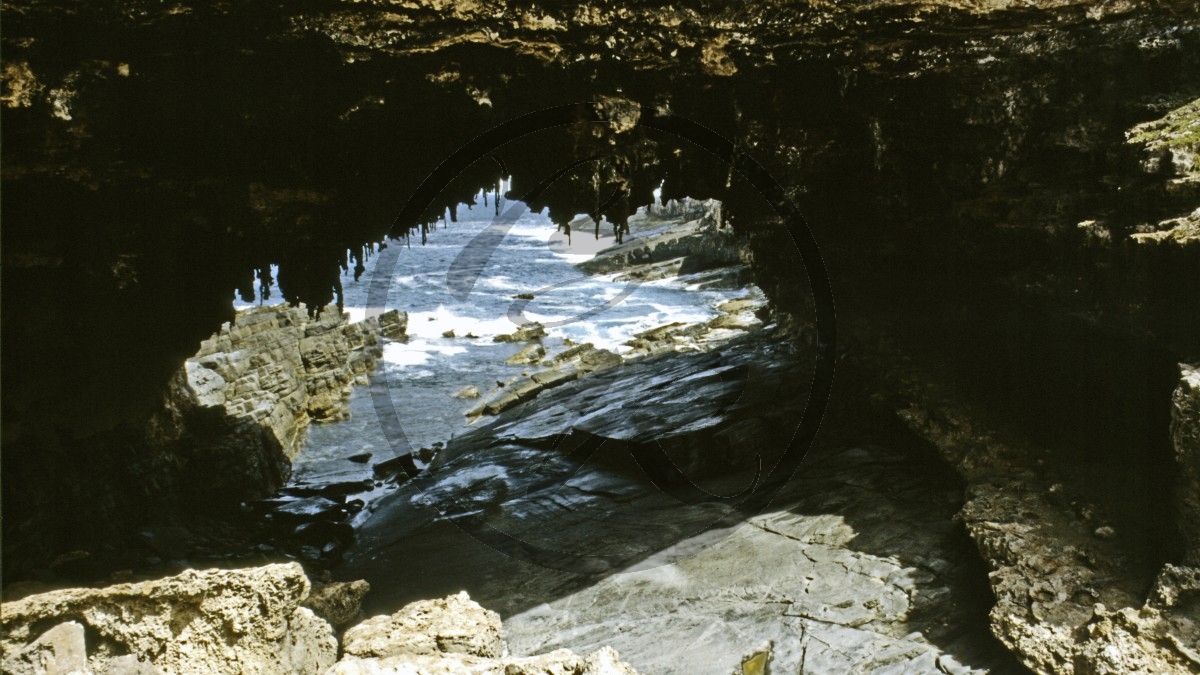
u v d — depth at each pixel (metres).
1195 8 10.95
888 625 9.92
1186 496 8.70
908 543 11.52
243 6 9.02
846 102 12.01
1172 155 10.11
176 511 15.07
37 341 10.97
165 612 5.66
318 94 9.96
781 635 9.87
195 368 18.80
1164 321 9.77
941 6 11.01
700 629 10.18
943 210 13.70
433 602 7.14
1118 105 11.65
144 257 11.03
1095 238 10.81
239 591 5.72
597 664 5.72
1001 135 12.34
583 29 10.34
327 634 6.63
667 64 10.88
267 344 21.20
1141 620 8.20
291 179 10.90
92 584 11.30
